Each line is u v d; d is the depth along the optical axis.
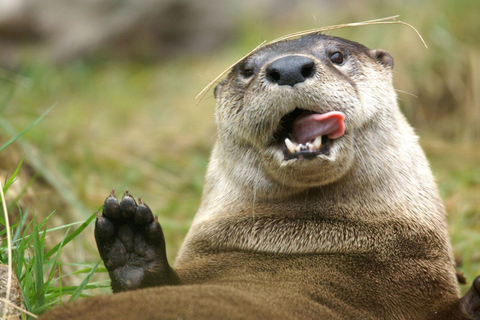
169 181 15.47
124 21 27.14
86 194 13.48
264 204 8.25
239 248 8.07
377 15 18.62
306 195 8.09
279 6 25.31
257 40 22.16
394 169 8.19
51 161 12.55
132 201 6.95
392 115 8.44
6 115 13.29
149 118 20.19
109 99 22.45
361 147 8.02
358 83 8.10
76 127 17.56
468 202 13.02
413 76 17.03
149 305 5.45
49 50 26.41
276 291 6.61
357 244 7.76
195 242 8.41
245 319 5.43
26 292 6.80
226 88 8.48
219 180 8.73
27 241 7.30
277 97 7.21
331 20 20.97
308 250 7.82
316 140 7.32
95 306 5.59
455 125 16.69
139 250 7.08
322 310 6.47
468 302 7.31
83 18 27.19
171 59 27.00
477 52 17.12
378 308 7.20
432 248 7.87
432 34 17.39
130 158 16.41
